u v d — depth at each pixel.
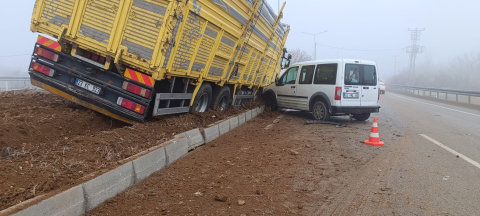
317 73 11.77
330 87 11.08
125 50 6.23
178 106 7.79
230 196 4.35
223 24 8.02
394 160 6.35
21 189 3.39
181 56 6.72
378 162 6.20
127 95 6.53
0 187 3.36
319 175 5.36
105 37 6.36
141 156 4.82
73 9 6.50
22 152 4.43
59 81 6.89
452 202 4.25
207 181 4.89
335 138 8.58
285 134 9.02
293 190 4.66
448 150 7.16
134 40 6.21
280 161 6.16
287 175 5.32
